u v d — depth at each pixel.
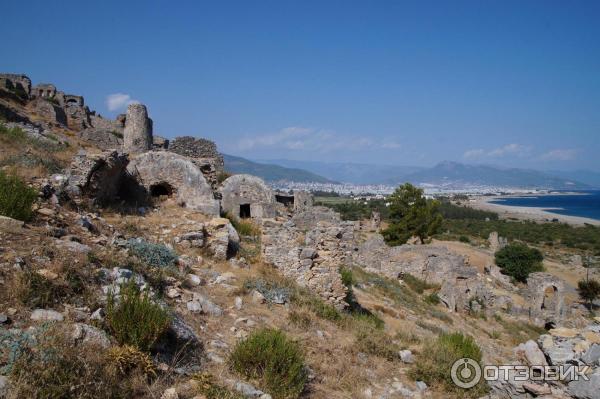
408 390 9.03
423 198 45.25
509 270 47.44
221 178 33.44
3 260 7.83
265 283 12.98
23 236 9.24
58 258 8.49
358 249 30.92
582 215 170.25
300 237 15.91
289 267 14.85
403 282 28.59
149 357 6.71
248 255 16.09
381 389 8.92
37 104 42.00
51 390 5.30
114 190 19.31
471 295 29.50
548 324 28.84
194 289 10.90
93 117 53.19
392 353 10.90
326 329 11.40
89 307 7.43
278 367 7.69
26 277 7.36
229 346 8.45
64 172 16.73
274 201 27.19
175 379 6.63
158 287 9.66
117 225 14.74
